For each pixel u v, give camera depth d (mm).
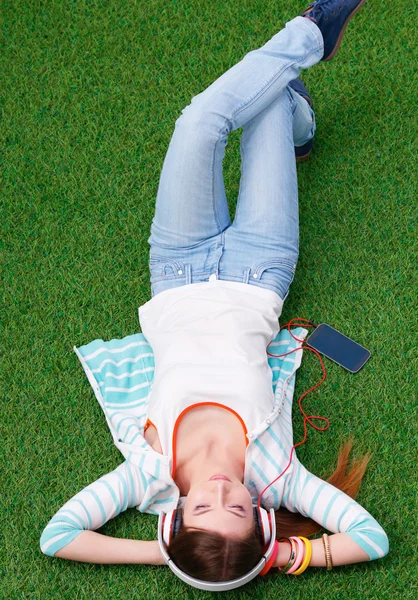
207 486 1764
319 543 1863
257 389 1927
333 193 2494
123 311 2391
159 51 2752
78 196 2572
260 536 1776
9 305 2412
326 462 2121
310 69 2666
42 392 2275
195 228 2162
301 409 2186
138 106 2684
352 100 2609
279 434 1955
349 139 2557
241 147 2252
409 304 2293
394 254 2373
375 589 1942
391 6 2686
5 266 2477
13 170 2625
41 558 2037
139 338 2311
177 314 2096
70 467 2166
